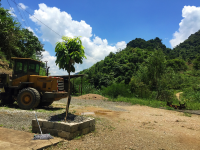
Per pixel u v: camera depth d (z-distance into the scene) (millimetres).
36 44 25703
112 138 4430
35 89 8195
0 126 4672
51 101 9219
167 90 18500
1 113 6074
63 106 10141
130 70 60594
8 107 8242
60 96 8734
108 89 20328
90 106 10805
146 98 18234
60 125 4133
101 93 20859
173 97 19000
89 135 4496
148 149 3789
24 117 5820
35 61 9203
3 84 8570
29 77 8766
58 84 8820
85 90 22547
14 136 3828
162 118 7711
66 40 4859
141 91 19203
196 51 176625
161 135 4973
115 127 5621
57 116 5227
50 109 8500
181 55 161875
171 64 91125
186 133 5266
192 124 6609
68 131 3994
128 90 19516
